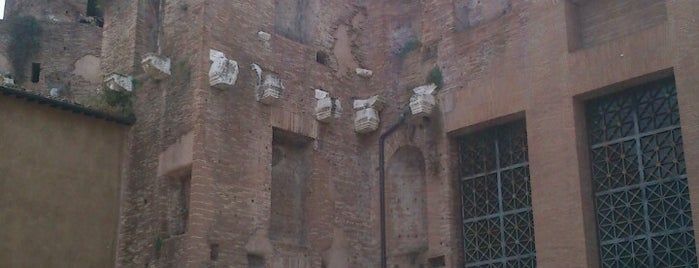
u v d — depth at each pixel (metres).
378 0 25.77
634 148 19.38
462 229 22.31
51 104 21.22
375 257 23.47
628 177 19.33
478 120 22.12
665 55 18.73
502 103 21.69
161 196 21.25
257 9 22.94
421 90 23.41
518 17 21.92
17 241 19.91
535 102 20.94
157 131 21.97
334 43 24.80
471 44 22.92
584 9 21.25
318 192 22.81
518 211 21.16
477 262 21.73
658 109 19.16
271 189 22.28
